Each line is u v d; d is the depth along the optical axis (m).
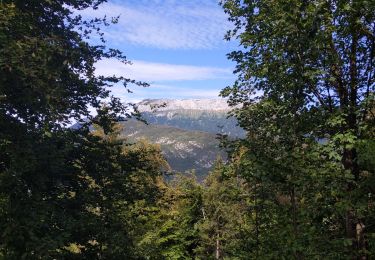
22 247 9.08
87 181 12.33
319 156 8.62
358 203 8.38
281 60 7.11
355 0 9.45
